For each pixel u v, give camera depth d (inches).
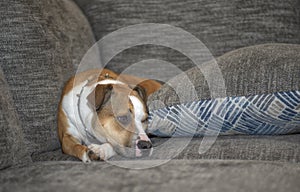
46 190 60.7
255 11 131.1
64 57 113.7
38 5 112.9
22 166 76.0
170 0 135.5
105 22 136.9
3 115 79.4
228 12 131.9
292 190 57.7
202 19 132.5
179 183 60.8
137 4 136.6
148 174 65.2
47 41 109.2
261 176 63.1
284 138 95.3
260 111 89.4
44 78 105.6
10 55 102.6
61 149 108.1
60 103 109.0
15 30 104.7
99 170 68.6
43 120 103.3
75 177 65.1
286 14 131.4
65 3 128.7
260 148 86.8
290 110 88.0
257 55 95.0
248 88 89.6
